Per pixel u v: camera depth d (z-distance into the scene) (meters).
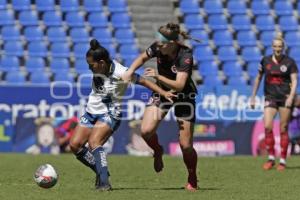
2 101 57.84
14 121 58.03
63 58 73.06
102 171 30.81
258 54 79.19
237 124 60.00
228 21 83.56
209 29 80.94
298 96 58.97
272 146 46.16
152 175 40.75
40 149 58.22
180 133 31.16
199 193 30.58
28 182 36.09
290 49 80.44
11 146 58.22
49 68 71.94
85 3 82.12
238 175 40.91
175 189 32.50
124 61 73.75
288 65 45.81
